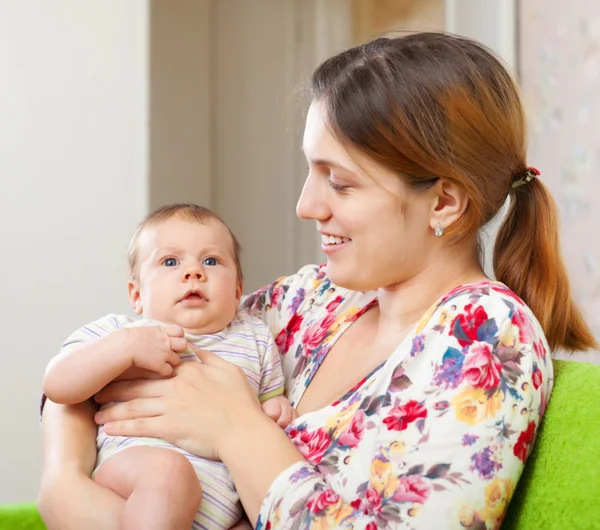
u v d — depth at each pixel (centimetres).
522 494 104
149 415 117
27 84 250
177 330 124
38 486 248
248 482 107
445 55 114
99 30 255
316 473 105
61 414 123
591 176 199
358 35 310
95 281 252
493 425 96
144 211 256
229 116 307
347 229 115
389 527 94
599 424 98
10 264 248
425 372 103
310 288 147
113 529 109
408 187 113
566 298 123
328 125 114
